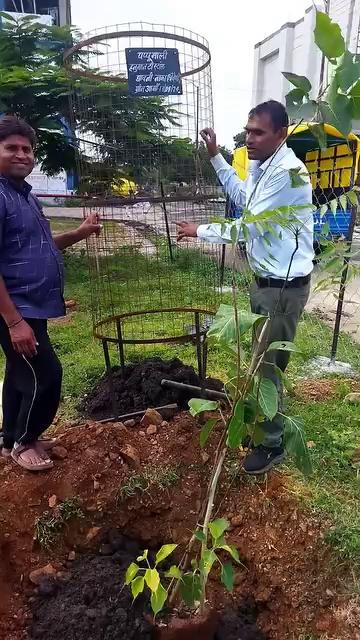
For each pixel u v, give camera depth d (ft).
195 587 6.93
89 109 11.34
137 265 12.64
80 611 8.05
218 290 14.17
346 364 15.60
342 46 5.33
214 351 15.60
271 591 8.63
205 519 7.10
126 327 14.11
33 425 9.53
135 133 11.31
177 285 12.97
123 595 8.29
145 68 10.31
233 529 9.45
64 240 10.46
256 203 8.66
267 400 6.61
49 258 9.07
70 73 11.48
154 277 12.89
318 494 9.40
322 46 5.39
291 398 13.07
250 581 8.93
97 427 10.64
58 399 9.70
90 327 18.47
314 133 5.91
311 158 19.85
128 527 9.73
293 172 7.13
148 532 9.77
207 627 7.70
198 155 11.78
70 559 9.16
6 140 8.55
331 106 5.50
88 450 10.04
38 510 9.27
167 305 12.48
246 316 6.52
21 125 8.62
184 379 12.22
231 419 6.62
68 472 9.73
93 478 9.71
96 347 16.52
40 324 9.13
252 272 7.75
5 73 24.70
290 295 8.95
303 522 8.92
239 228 6.29
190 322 12.96
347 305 22.25
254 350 7.06
